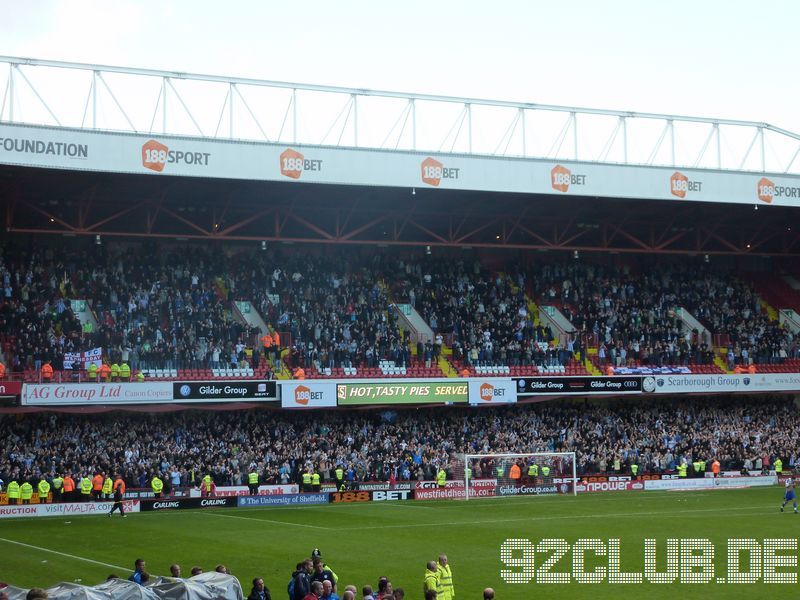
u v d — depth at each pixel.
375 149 61.31
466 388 64.62
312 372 64.12
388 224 76.19
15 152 53.78
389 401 62.84
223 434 60.31
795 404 76.38
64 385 55.62
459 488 60.22
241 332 64.94
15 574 32.09
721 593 29.02
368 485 59.19
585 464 64.19
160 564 34.00
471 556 35.28
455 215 75.00
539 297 76.75
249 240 70.06
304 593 22.91
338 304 70.12
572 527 43.12
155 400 57.66
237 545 38.34
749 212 74.69
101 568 33.19
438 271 75.88
